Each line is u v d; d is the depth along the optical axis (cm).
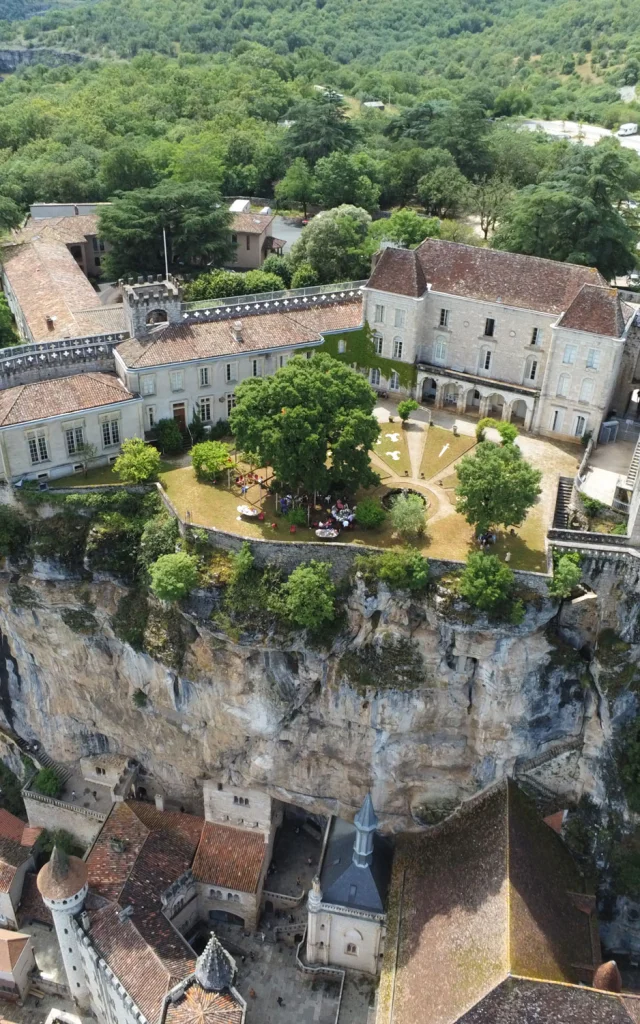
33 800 9144
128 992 7094
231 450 9250
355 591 7556
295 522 8100
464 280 9819
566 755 7875
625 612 7400
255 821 8781
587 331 8831
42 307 11231
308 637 7681
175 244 12544
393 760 8081
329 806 8594
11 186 15212
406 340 10062
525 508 7694
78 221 14025
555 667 7575
